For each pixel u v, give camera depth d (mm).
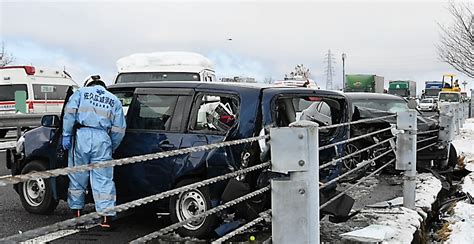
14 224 6160
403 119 6652
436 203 7766
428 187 8297
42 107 18047
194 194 5316
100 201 5555
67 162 6176
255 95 5281
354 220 6062
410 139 6645
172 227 2939
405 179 6695
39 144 6523
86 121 5527
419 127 9922
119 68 11805
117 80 11594
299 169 3066
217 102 5676
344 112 6121
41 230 2002
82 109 5535
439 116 10305
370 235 5129
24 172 6660
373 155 8781
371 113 9633
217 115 5543
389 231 5344
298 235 3084
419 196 7516
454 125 10789
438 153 10023
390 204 6836
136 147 5777
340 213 5391
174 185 5500
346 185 7004
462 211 7508
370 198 7828
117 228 6035
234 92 5406
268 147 3732
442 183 9375
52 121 6258
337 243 5109
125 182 5836
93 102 5559
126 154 5828
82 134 5504
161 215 6242
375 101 11648
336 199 5434
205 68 11773
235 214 5039
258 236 5121
